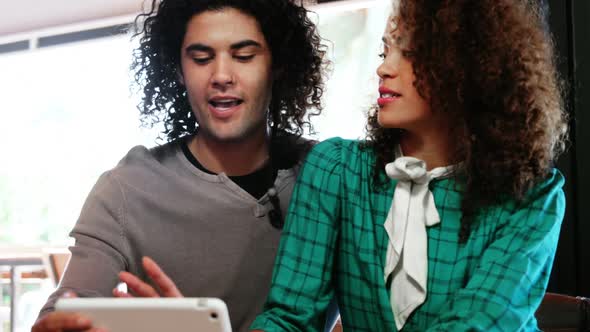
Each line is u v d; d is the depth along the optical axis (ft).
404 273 3.21
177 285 4.16
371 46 9.51
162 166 4.40
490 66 3.17
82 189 12.12
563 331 4.26
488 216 3.24
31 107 12.52
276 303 3.34
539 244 3.12
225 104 4.07
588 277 6.64
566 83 6.23
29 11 11.94
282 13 4.32
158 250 4.16
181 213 4.18
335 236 3.51
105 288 3.96
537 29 3.41
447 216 3.28
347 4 9.44
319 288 3.41
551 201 3.28
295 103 4.74
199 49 4.07
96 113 11.99
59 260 8.05
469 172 3.22
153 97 4.80
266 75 4.23
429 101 3.21
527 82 3.23
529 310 3.06
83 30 11.73
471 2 3.25
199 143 4.42
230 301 4.17
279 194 4.27
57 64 12.30
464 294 3.00
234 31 4.04
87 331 2.61
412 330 3.18
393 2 3.40
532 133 3.24
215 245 4.17
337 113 9.53
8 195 12.57
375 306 3.24
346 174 3.52
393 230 3.25
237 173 4.39
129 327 2.61
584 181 6.66
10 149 12.56
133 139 11.52
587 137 6.66
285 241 3.54
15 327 7.42
